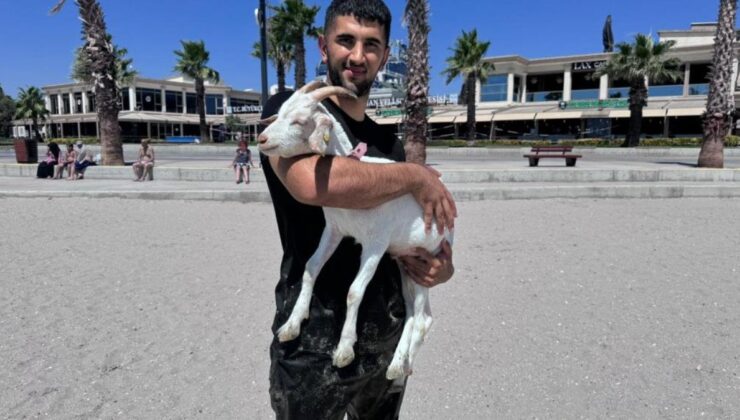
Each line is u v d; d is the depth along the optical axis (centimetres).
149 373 388
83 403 348
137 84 5997
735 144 2916
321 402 168
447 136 4747
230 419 330
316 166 148
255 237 838
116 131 1920
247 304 531
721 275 617
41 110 5691
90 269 657
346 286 168
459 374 387
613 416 332
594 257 700
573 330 461
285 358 170
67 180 1678
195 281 606
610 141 3453
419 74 1736
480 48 3475
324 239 165
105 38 1870
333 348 167
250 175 1602
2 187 1445
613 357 410
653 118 4166
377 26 172
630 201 1180
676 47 3950
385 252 176
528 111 4222
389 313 175
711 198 1219
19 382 374
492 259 691
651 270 641
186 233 869
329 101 177
